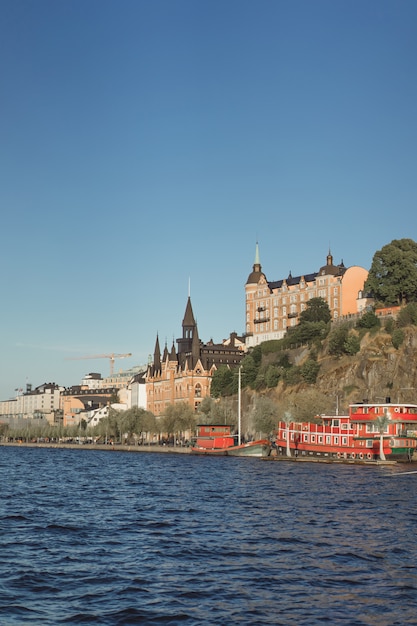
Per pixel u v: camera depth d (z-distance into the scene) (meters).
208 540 59.53
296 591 43.12
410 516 73.12
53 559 52.09
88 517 74.06
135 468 156.88
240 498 91.31
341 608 39.75
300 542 58.28
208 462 178.00
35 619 37.78
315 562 50.75
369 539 59.56
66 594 42.53
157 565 50.00
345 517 72.56
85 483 116.75
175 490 102.94
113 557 52.81
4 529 65.88
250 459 190.62
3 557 52.78
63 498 92.94
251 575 47.00
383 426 155.38
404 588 43.66
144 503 86.69
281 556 52.78
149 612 39.00
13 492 101.44
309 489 102.44
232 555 53.28
